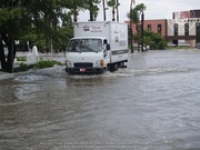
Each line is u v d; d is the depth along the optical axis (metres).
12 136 9.97
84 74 25.69
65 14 27.22
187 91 17.91
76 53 25.39
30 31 27.38
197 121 11.50
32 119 12.02
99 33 26.92
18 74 26.33
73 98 15.92
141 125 10.98
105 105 14.20
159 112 12.86
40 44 53.28
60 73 26.86
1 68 27.55
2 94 17.30
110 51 26.92
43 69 30.39
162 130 10.40
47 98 16.06
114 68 28.72
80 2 28.17
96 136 9.83
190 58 49.97
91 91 17.92
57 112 13.03
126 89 18.53
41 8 26.17
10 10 23.80
